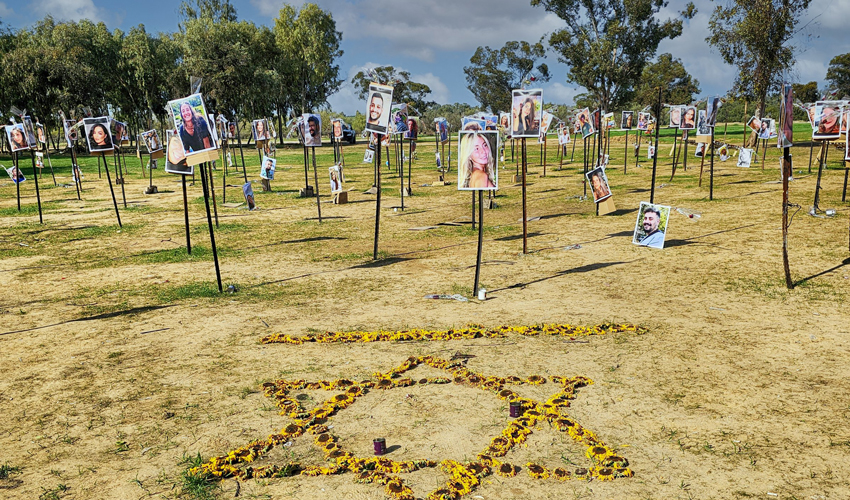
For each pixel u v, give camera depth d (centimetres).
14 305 995
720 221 1586
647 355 702
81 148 6344
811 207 1652
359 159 4953
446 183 2861
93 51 6353
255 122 2462
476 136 942
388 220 1845
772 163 3259
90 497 441
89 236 1666
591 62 5603
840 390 593
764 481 441
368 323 852
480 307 923
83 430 550
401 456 489
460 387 627
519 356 709
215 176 3541
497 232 1590
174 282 1132
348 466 471
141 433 541
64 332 844
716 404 571
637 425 534
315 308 938
